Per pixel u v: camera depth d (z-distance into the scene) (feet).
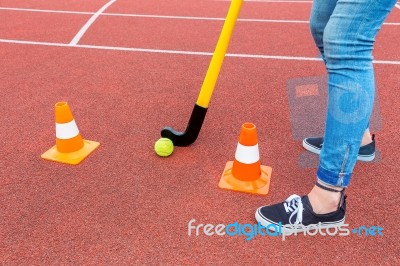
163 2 21.71
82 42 15.49
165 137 8.34
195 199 6.79
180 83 11.76
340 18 4.95
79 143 8.10
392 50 14.16
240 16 18.94
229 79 12.00
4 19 18.60
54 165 7.77
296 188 7.06
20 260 5.58
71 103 10.46
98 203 6.71
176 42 15.53
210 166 7.70
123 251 5.72
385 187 6.99
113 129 9.14
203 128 9.17
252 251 5.69
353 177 7.27
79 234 6.04
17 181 7.30
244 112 9.93
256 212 6.23
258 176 7.16
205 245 5.81
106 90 11.27
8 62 13.47
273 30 16.85
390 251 5.64
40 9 20.30
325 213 5.87
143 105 10.35
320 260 5.52
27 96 10.89
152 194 6.93
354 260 5.51
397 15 18.47
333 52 5.13
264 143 8.52
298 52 14.26
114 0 22.03
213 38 16.01
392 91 10.91
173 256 5.62
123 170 7.60
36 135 8.91
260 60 13.55
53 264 5.51
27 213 6.49
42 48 14.85
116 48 14.84
